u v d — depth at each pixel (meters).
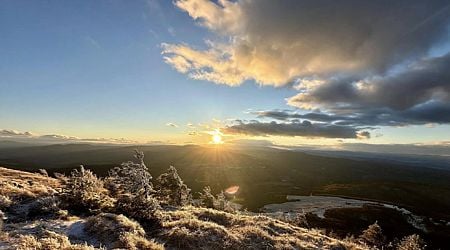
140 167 23.38
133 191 22.67
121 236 15.59
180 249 15.88
